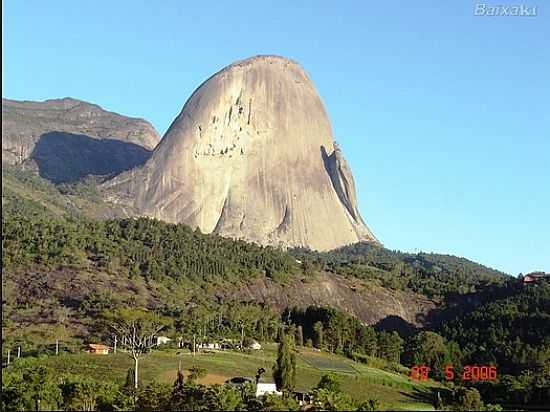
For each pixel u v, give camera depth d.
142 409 85.56
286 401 85.94
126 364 131.88
